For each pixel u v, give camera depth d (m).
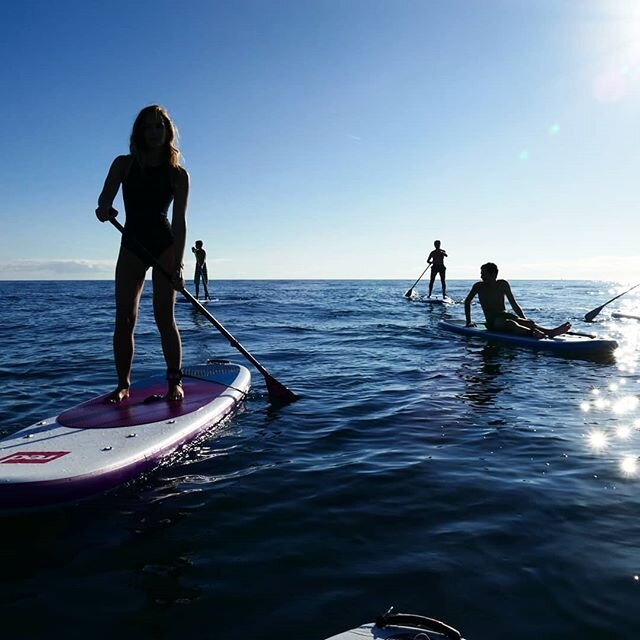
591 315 10.41
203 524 2.43
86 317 13.32
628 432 3.78
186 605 1.82
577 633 1.67
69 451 2.94
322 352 7.64
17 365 6.39
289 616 1.76
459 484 2.86
